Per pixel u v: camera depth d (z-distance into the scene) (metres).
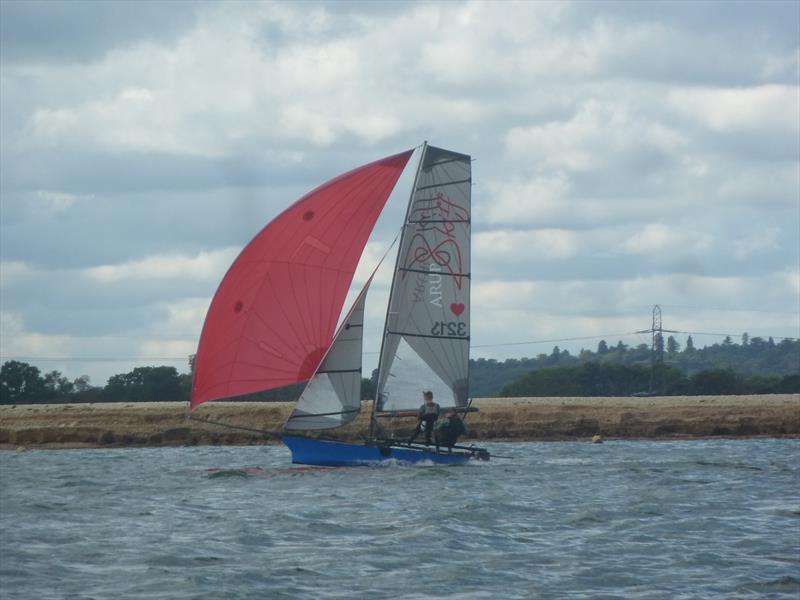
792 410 194.25
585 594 57.28
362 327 112.38
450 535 72.50
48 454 148.50
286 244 109.44
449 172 116.19
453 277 116.38
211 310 108.50
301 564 63.94
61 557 65.75
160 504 88.31
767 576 61.03
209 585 58.72
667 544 70.44
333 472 110.31
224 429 171.12
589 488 97.38
